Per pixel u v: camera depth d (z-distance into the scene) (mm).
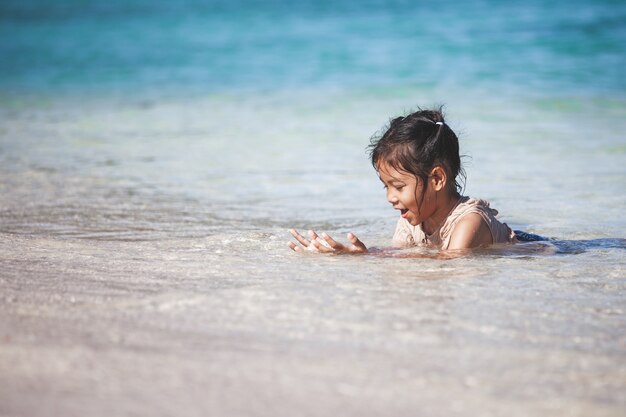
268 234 5340
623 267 4324
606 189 7094
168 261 4430
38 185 7422
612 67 17000
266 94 15305
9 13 40000
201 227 5711
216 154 9367
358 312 3410
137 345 2984
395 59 19641
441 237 4898
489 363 2842
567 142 9828
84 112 13625
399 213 6312
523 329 3223
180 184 7555
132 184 7535
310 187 7387
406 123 4750
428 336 3113
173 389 2594
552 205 6500
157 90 16516
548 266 4336
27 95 16344
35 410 2441
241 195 7035
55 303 3543
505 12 29250
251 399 2521
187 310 3430
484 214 4844
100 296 3662
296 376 2705
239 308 3459
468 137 10375
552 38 21766
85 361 2826
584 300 3662
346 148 9633
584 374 2758
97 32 30422
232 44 24672
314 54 21328
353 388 2613
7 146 10031
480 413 2445
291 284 3881
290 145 9930
